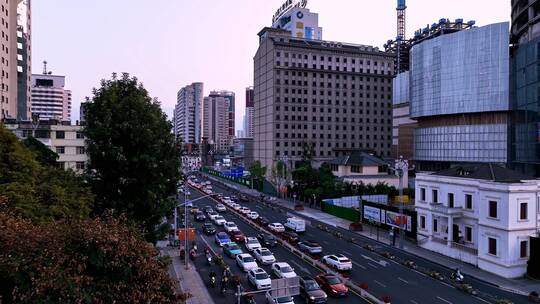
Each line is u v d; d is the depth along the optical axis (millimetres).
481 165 45844
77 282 13703
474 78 113938
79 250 14977
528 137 87438
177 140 37250
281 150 145875
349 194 81812
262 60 156500
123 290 15539
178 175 35719
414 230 53312
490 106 110375
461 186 45812
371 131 158875
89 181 30531
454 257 45094
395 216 54688
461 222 46250
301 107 148625
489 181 41062
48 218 24109
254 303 30094
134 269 16141
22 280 12852
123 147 28891
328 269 39156
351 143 155875
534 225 39594
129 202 29484
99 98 29531
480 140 113812
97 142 28438
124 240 16609
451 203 47438
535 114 84375
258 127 161000
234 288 34719
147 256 17047
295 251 46844
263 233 54656
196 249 47906
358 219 66312
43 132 69000
